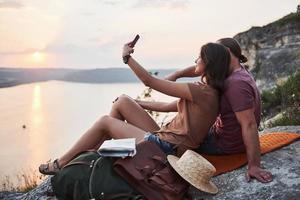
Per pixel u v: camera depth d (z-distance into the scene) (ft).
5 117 620.08
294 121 35.76
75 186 15.06
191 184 15.08
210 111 16.02
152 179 14.87
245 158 16.89
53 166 16.78
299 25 108.78
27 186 32.55
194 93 15.80
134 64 15.90
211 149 17.30
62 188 15.31
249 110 15.64
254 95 16.06
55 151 248.11
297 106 37.86
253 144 15.67
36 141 319.06
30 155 233.35
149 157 15.39
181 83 15.94
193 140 16.22
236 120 16.47
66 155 16.94
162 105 18.86
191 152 15.55
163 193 14.87
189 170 15.20
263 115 53.52
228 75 16.55
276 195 14.80
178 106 16.60
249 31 118.73
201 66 16.06
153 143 15.79
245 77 16.14
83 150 16.93
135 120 17.61
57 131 404.98
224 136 16.88
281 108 48.70
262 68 110.22
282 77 102.12
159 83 15.93
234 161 16.88
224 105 16.31
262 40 114.32
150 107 18.98
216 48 15.83
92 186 14.89
